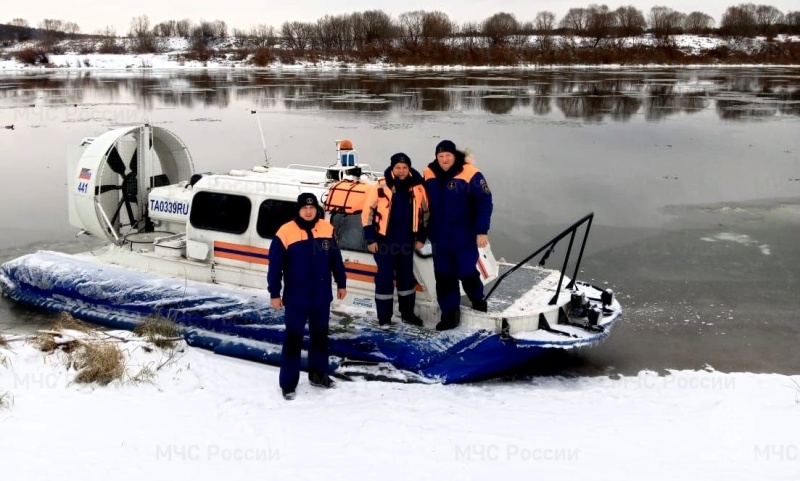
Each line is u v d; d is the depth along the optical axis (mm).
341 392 5387
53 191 14008
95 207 7777
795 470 3670
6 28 110812
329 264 5414
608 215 12352
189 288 7066
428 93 34438
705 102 30391
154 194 8172
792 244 10672
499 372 6363
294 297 5266
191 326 6812
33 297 7941
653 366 6703
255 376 5742
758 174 15898
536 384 6094
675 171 16203
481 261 6727
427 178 5867
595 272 9414
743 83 40812
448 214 5789
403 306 6191
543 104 29625
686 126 23438
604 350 7043
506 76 47062
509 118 25172
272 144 19219
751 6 88188
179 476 3660
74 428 4262
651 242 10781
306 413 4812
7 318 7625
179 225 8281
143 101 31234
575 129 22562
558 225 11695
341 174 7043
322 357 5523
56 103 30281
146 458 3879
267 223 6816
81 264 7910
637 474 3645
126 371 5402
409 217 5902
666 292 8664
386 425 4457
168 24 91812
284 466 3824
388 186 5812
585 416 4730
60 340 5969
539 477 3635
